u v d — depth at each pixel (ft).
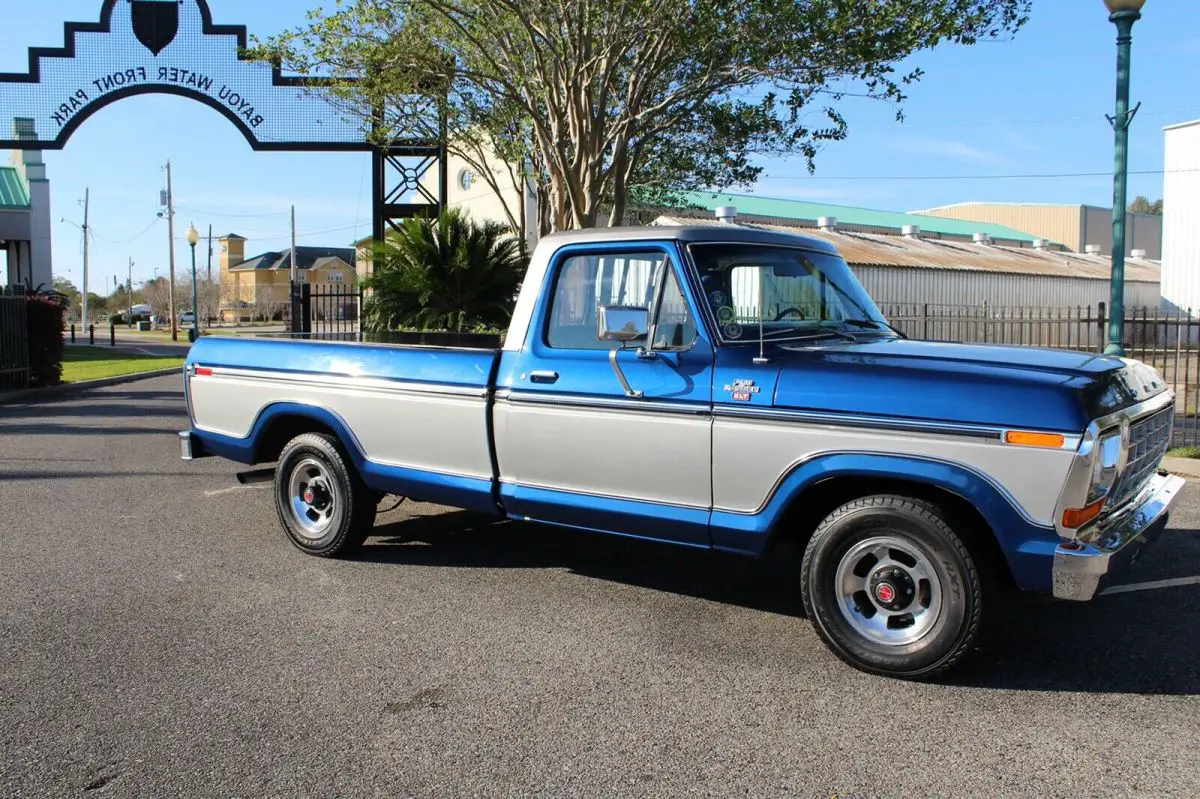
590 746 11.98
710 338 15.40
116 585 18.95
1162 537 21.75
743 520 15.06
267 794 10.89
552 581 19.17
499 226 46.26
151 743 12.16
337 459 20.31
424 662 14.84
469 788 10.99
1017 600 17.58
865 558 14.34
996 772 11.21
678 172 53.57
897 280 92.43
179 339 170.71
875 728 12.41
